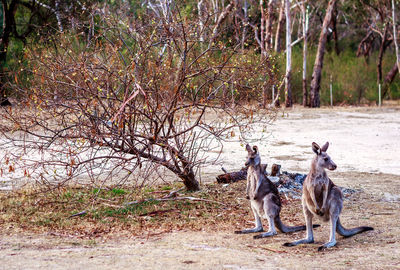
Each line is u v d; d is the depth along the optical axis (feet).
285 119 85.66
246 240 23.24
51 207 29.32
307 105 119.65
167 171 40.68
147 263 18.48
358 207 30.32
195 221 26.81
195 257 19.56
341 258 20.11
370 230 24.75
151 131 29.73
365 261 19.58
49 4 95.96
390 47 187.11
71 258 19.25
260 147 54.65
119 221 26.55
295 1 124.26
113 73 27.50
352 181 37.99
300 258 20.17
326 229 25.58
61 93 27.96
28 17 108.78
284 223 26.78
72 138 28.17
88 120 28.09
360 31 172.35
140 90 24.35
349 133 67.31
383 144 57.72
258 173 23.91
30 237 23.21
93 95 27.17
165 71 28.19
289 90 111.55
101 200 30.73
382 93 130.82
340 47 177.17
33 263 18.39
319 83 117.19
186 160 31.07
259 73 31.01
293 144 57.31
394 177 39.65
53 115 28.48
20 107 29.96
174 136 29.71
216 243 22.47
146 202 30.35
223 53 29.94
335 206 21.97
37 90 27.53
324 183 21.52
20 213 27.73
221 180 35.65
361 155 50.49
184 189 33.71
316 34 165.07
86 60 27.78
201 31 29.60
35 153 44.83
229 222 26.89
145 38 28.53
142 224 26.05
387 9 132.87
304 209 22.58
